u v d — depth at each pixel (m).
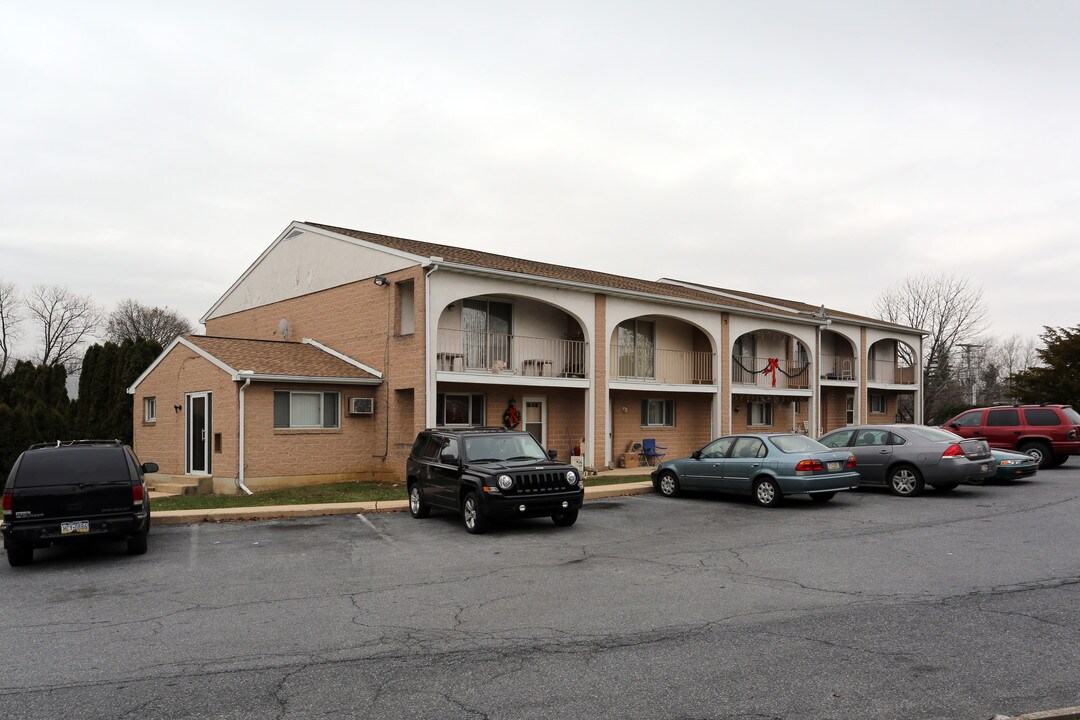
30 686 5.48
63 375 28.55
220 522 13.45
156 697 5.23
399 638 6.50
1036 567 8.85
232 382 18.30
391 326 20.00
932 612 7.01
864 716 4.74
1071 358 32.47
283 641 6.47
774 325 28.59
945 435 16.00
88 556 10.61
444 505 12.83
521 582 8.52
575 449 22.89
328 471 19.53
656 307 24.28
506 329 22.17
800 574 8.67
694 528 12.16
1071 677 5.34
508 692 5.21
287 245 24.56
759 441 15.03
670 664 5.71
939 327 50.69
